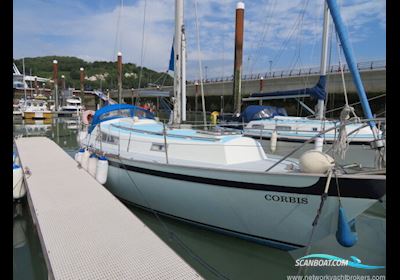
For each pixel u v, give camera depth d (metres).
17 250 3.97
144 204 4.78
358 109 16.67
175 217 4.39
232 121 10.64
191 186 4.00
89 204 3.79
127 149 5.38
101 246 2.77
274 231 3.55
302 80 22.48
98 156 5.51
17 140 9.42
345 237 3.04
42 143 8.85
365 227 4.39
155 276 2.35
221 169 3.69
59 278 2.28
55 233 2.99
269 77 27.28
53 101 44.31
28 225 4.61
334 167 3.16
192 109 34.44
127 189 4.94
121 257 2.60
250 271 3.60
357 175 3.02
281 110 10.48
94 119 6.93
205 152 4.41
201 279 2.33
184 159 4.57
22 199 5.04
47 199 3.95
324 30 9.05
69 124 25.56
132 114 7.46
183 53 5.91
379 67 18.61
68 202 3.85
